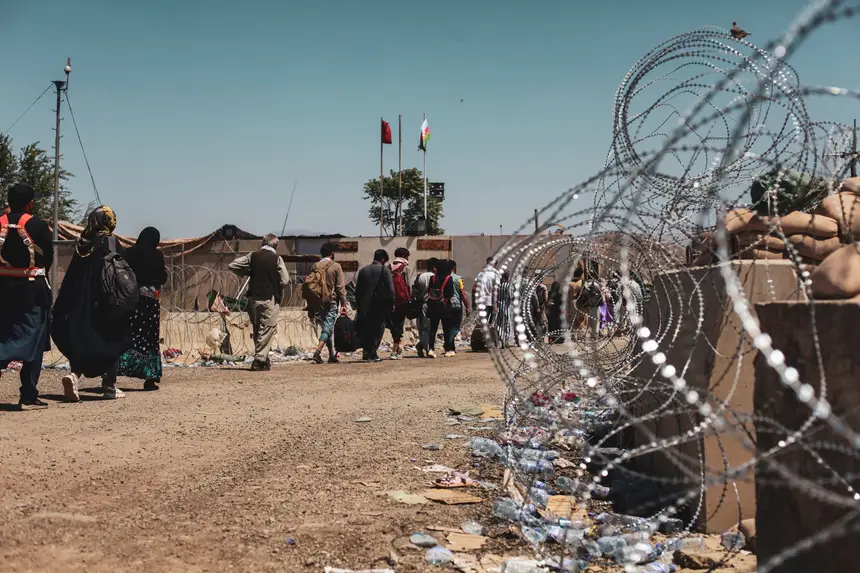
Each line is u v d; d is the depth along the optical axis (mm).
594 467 5328
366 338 14430
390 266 14938
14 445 5605
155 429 6496
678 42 3402
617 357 5203
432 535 3865
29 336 7418
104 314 8047
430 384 10172
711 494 3900
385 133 41062
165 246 28500
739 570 3311
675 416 4328
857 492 2264
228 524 3957
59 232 24547
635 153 3195
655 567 3387
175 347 14883
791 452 2590
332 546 3660
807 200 4137
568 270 3053
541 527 3963
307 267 29422
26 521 3840
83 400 8242
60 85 25484
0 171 36906
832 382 2367
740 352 3730
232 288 19094
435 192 56562
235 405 8047
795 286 3775
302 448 5910
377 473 5148
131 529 3830
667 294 4422
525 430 6211
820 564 2436
